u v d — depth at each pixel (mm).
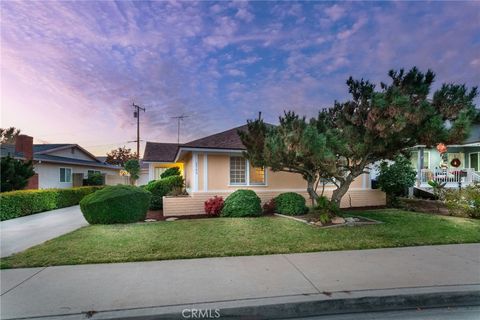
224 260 4715
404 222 7934
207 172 11062
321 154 6586
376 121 6359
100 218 8289
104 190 8875
